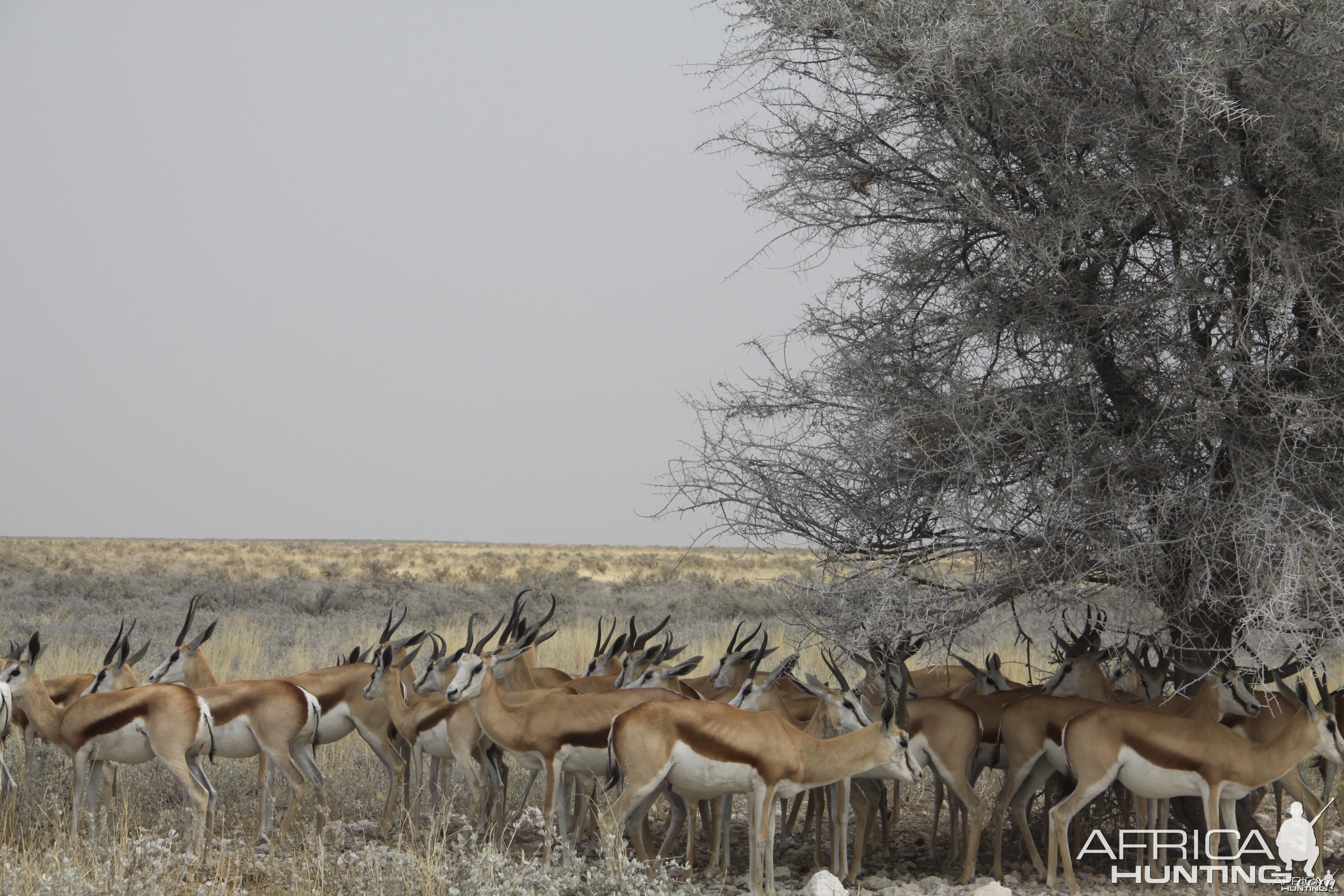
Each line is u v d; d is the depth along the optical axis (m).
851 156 18.47
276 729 19.47
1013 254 16.48
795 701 20.59
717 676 22.34
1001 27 15.09
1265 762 15.30
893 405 17.11
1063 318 16.75
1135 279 16.84
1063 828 16.33
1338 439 15.54
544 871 15.73
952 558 17.23
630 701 17.62
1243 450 15.49
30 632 48.31
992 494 16.19
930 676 23.69
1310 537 14.54
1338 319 15.30
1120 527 15.99
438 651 20.47
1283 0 14.55
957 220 18.08
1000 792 19.89
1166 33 15.12
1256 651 14.11
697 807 20.12
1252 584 14.40
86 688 22.45
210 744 18.98
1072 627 25.03
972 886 16.89
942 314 17.95
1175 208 15.76
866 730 16.44
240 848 17.75
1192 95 14.80
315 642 47.34
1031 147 16.16
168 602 74.00
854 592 16.48
